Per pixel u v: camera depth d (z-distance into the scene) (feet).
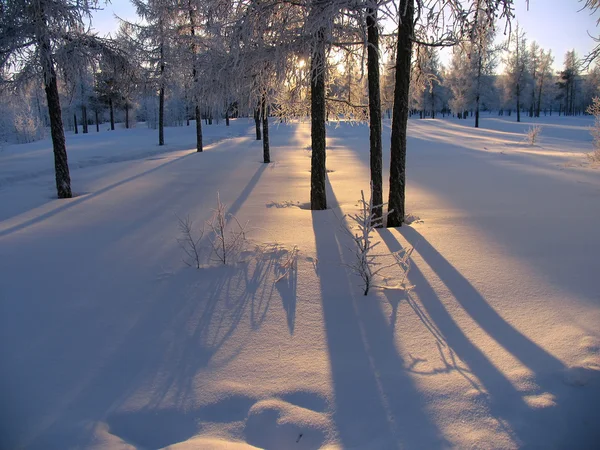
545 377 9.09
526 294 13.44
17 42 30.17
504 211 25.58
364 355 10.37
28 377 9.80
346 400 8.68
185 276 15.93
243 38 21.76
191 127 156.66
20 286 15.25
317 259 17.31
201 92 27.02
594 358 9.55
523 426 7.75
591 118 205.87
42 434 7.93
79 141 103.19
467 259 16.96
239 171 49.39
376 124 22.79
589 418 7.86
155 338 11.50
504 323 11.67
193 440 7.70
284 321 12.26
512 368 9.51
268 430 7.98
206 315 12.78
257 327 11.95
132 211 27.94
